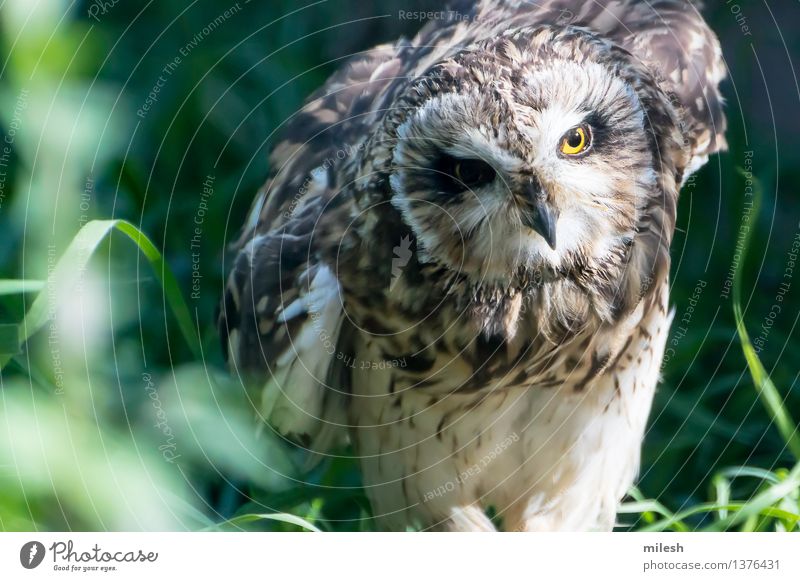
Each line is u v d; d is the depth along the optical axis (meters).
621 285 5.11
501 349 5.17
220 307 6.42
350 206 5.18
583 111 4.79
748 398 6.44
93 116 4.81
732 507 5.07
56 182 4.78
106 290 5.83
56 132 4.63
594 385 5.35
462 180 4.84
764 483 5.94
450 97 4.79
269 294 5.41
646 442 6.26
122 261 6.63
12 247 5.68
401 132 4.92
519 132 4.69
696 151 5.90
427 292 5.07
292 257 5.39
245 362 5.49
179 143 7.40
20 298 5.73
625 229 5.04
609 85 4.87
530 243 4.89
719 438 6.30
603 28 5.96
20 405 3.60
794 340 6.82
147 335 6.36
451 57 5.10
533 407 5.40
